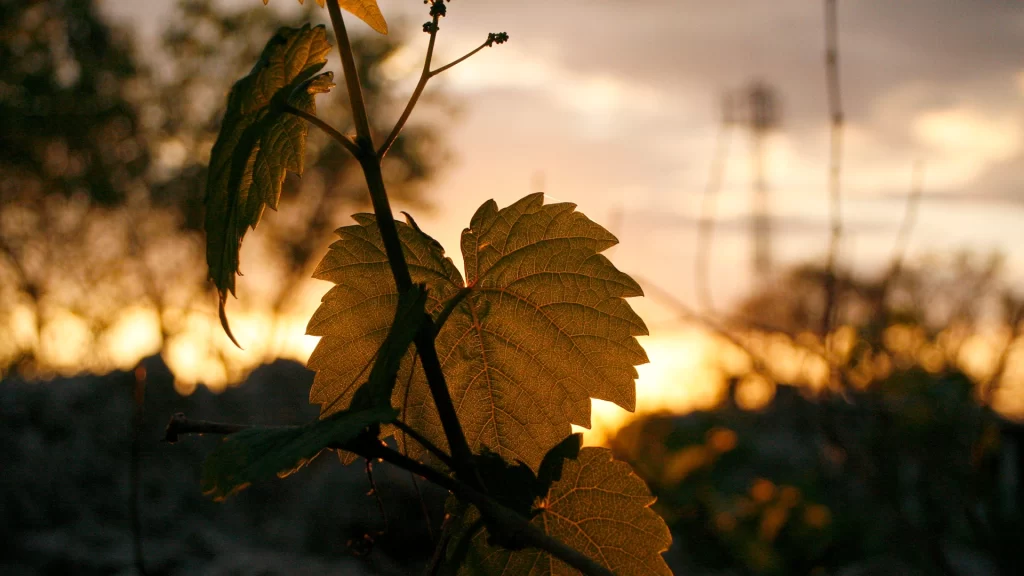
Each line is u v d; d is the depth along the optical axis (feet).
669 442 15.28
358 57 52.47
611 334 3.20
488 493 3.10
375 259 3.20
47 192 48.44
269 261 54.08
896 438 10.78
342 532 17.46
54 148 49.03
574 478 3.17
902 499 11.34
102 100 49.47
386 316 3.18
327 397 3.11
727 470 17.01
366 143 2.89
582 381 3.25
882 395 10.55
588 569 2.43
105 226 49.08
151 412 20.86
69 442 19.62
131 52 52.49
